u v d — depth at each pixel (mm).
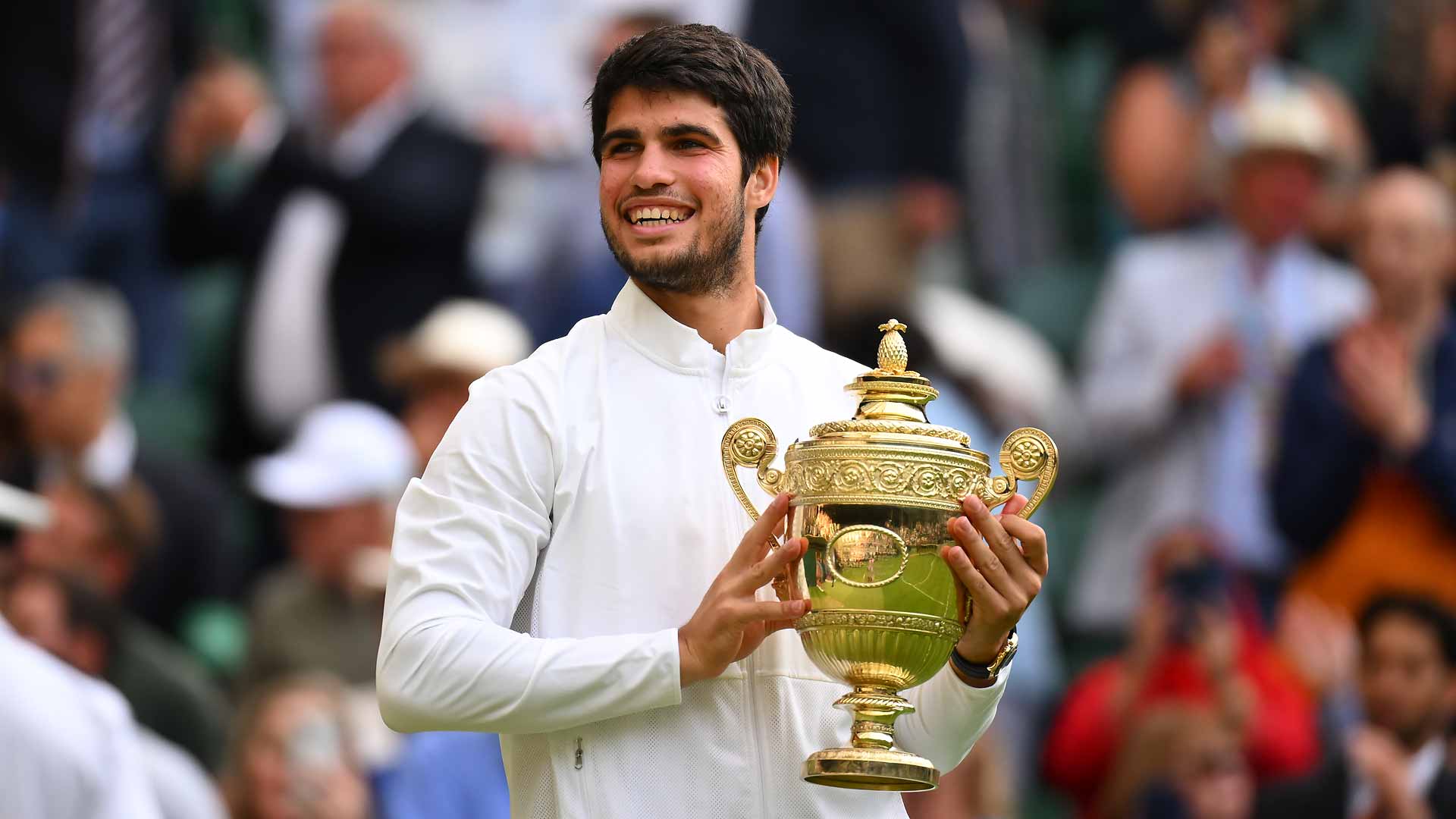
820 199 23672
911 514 8461
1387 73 27453
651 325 9023
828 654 8578
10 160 27000
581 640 8461
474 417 8812
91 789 11977
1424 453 21875
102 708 12203
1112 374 24047
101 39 27672
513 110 26562
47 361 20797
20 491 18891
